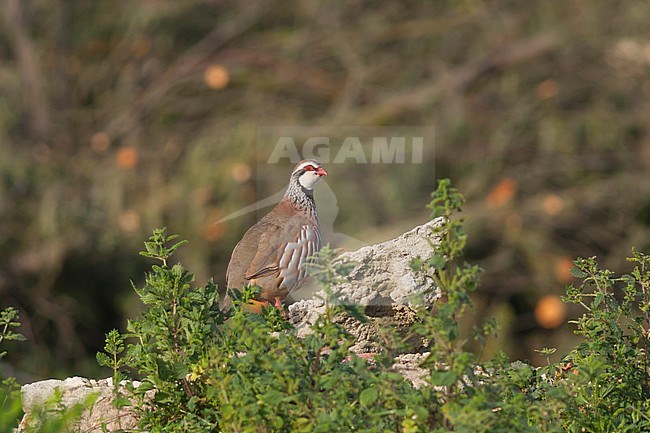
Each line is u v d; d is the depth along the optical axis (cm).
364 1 1797
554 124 1656
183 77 1714
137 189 1616
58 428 566
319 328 546
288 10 1803
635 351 627
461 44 1775
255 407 533
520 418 529
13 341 1594
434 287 711
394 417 534
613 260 1642
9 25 1700
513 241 1617
